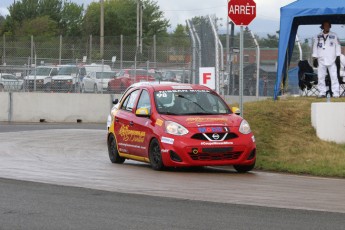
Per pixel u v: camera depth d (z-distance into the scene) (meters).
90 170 33.09
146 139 33.81
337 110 38.69
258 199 24.61
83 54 91.44
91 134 54.88
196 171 33.34
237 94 71.81
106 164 36.31
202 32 60.16
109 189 26.69
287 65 53.22
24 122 73.88
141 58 87.00
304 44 70.25
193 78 61.53
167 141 32.12
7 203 23.17
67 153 41.28
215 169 34.62
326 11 47.34
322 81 47.34
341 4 47.47
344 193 26.27
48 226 19.41
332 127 38.75
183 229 19.11
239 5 38.31
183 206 22.88
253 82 73.25
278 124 40.91
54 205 22.86
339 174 31.83
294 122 40.97
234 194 25.75
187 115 33.44
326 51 47.06
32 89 80.56
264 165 34.50
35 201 23.61
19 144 46.16
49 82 80.62
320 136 38.81
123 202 23.58
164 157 32.22
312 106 40.03
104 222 20.00
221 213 21.64
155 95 34.72
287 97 48.53
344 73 48.62
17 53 88.75
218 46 56.53
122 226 19.45
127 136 35.69
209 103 34.62
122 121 36.34
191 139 31.70
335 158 35.16
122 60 87.94
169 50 82.75
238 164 32.28
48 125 68.00
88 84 82.81
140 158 34.75
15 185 27.47
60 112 75.44
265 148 37.75
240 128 32.53
